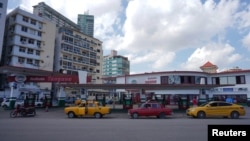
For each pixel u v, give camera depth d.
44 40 60.88
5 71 32.06
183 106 31.69
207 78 49.22
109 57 138.50
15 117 21.36
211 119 19.75
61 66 67.75
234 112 20.67
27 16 56.31
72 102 50.66
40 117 21.70
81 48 75.56
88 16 193.38
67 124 15.24
